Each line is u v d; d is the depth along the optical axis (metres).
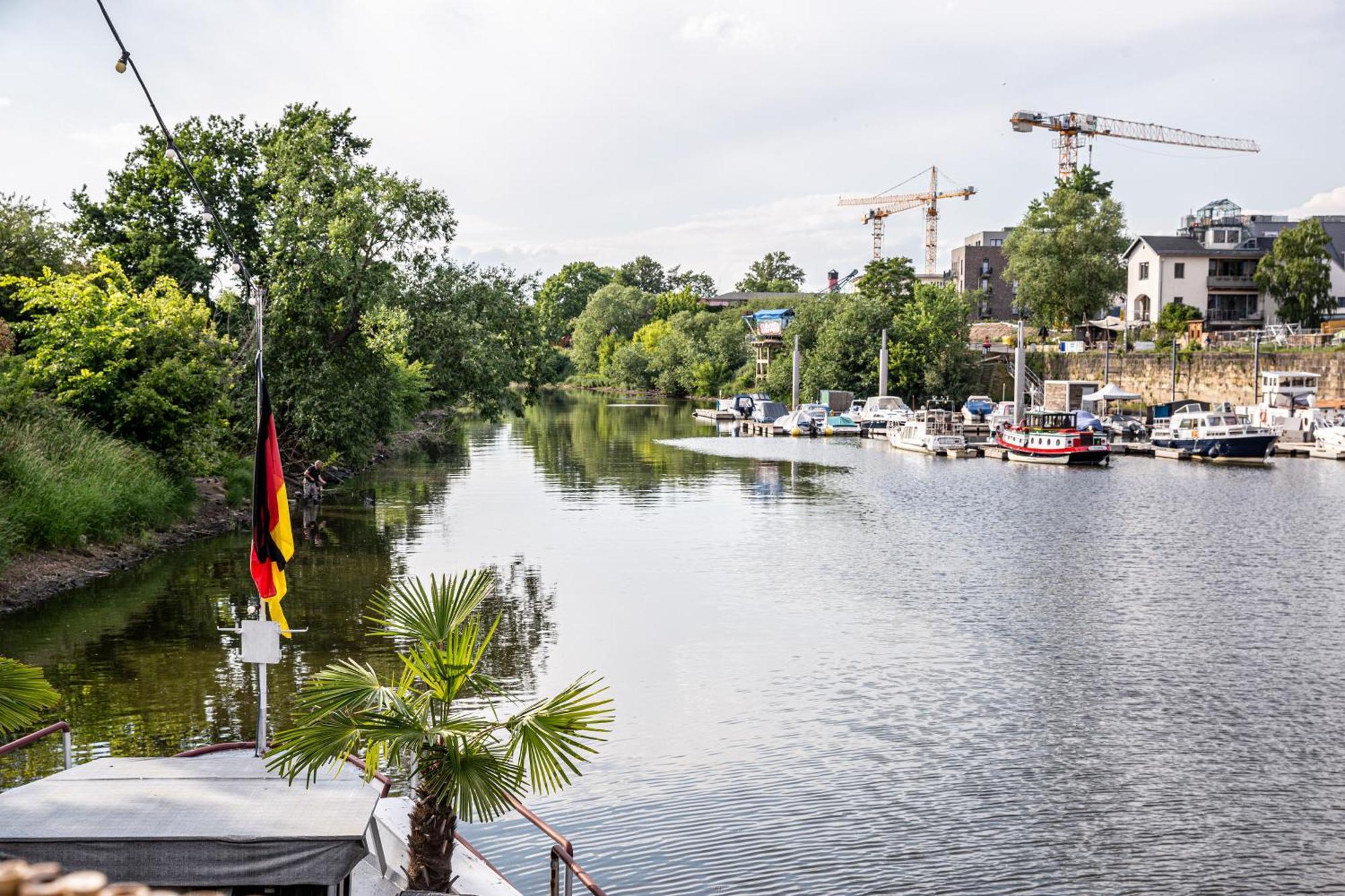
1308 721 19.64
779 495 51.53
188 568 31.12
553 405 134.62
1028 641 24.94
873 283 134.50
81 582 29.11
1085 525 42.59
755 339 136.12
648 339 166.38
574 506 46.38
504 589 29.91
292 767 9.63
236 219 56.88
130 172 58.09
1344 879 13.88
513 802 11.21
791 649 24.17
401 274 47.47
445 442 80.69
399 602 11.34
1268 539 39.22
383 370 46.91
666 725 19.19
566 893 10.44
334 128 56.22
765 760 17.69
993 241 167.75
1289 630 25.86
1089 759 17.80
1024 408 86.75
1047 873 14.01
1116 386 92.19
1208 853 14.60
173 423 37.56
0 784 15.40
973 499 50.91
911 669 22.70
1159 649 24.31
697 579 31.45
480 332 49.19
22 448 30.95
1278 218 117.06
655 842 14.79
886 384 100.31
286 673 21.06
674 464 66.44
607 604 28.25
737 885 13.65
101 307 37.81
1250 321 104.50
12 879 2.51
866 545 37.53
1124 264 111.81
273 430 12.08
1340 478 59.97
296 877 8.45
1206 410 86.56
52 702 11.70
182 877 8.40
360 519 41.78
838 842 14.77
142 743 17.27
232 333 50.78
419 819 10.39
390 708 10.13
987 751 18.17
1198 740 18.70
